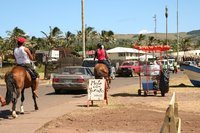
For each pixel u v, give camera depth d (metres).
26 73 15.45
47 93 26.08
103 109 16.73
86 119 14.09
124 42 153.50
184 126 12.83
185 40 145.62
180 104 18.75
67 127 12.61
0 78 42.56
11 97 14.48
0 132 11.85
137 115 15.01
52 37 102.19
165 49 25.23
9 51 91.25
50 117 14.64
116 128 12.45
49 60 44.47
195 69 30.11
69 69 25.70
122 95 23.41
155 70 23.00
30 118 14.52
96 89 17.98
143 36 143.38
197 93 24.53
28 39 110.00
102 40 141.38
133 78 46.16
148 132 11.84
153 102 19.67
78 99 21.66
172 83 34.09
